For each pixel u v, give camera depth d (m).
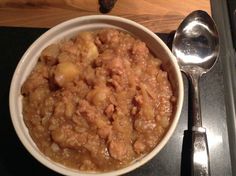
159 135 0.20
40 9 0.25
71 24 0.22
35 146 0.19
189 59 0.24
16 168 0.22
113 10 0.25
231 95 0.24
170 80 0.21
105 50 0.21
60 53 0.21
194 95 0.23
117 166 0.19
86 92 0.20
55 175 0.21
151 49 0.22
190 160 0.21
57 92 0.20
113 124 0.19
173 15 0.25
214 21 0.26
